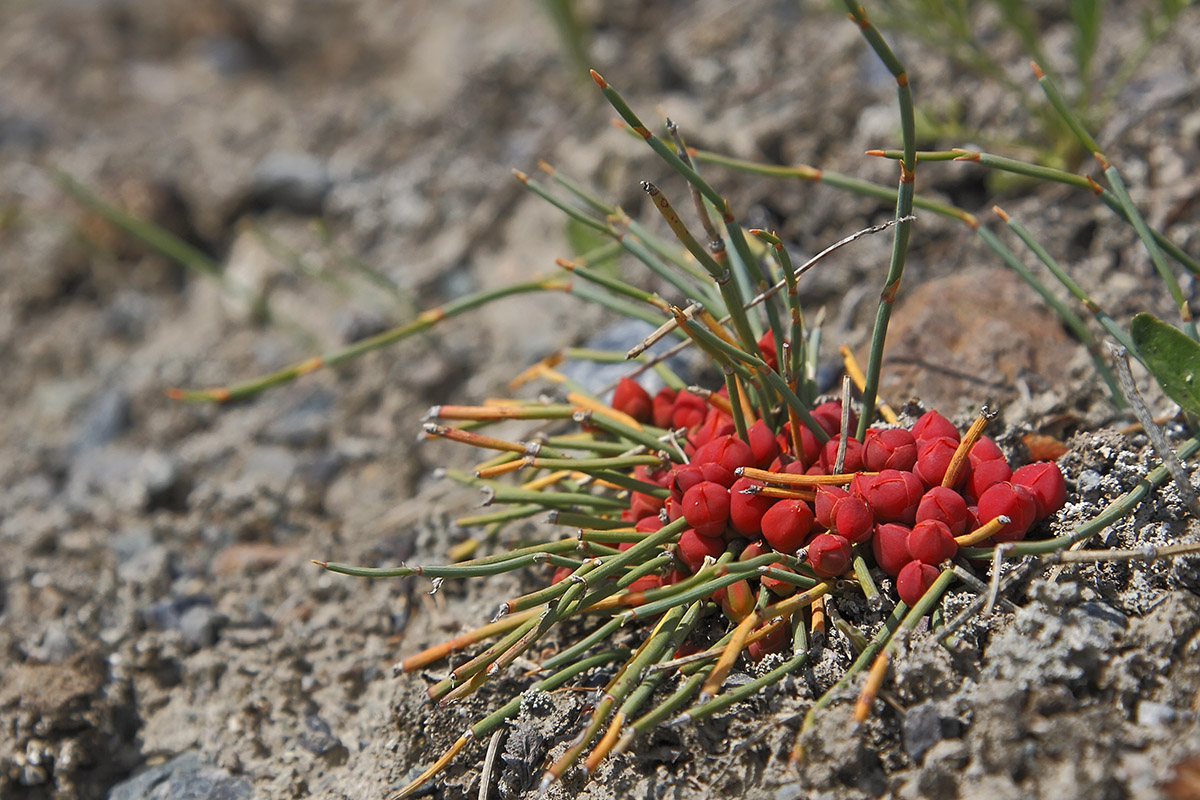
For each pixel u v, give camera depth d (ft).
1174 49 2.03
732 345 1.70
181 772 1.82
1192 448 1.71
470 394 2.08
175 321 2.42
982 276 1.90
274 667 1.86
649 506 1.76
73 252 2.52
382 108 2.71
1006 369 1.84
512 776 1.72
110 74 3.18
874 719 1.67
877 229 1.69
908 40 2.11
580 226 2.04
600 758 1.65
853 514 1.68
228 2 3.30
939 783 1.65
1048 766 1.63
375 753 1.78
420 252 2.31
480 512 1.91
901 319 1.90
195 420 2.15
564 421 1.93
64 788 1.83
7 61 3.25
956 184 2.00
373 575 1.69
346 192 2.46
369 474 2.05
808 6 2.27
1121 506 1.69
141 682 1.89
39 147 2.90
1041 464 1.71
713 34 2.32
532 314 2.11
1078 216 1.94
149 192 2.51
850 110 2.08
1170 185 1.94
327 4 3.30
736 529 1.72
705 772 1.69
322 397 2.13
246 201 2.52
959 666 1.67
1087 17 1.92
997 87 2.05
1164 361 1.71
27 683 1.85
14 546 2.03
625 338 1.97
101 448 2.15
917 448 1.72
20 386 2.33
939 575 1.68
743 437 1.75
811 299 1.98
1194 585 1.69
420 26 3.07
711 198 1.70
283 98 2.96
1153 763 1.62
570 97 2.45
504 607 1.68
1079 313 1.88
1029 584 1.69
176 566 1.98
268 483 2.04
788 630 1.71
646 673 1.69
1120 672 1.65
